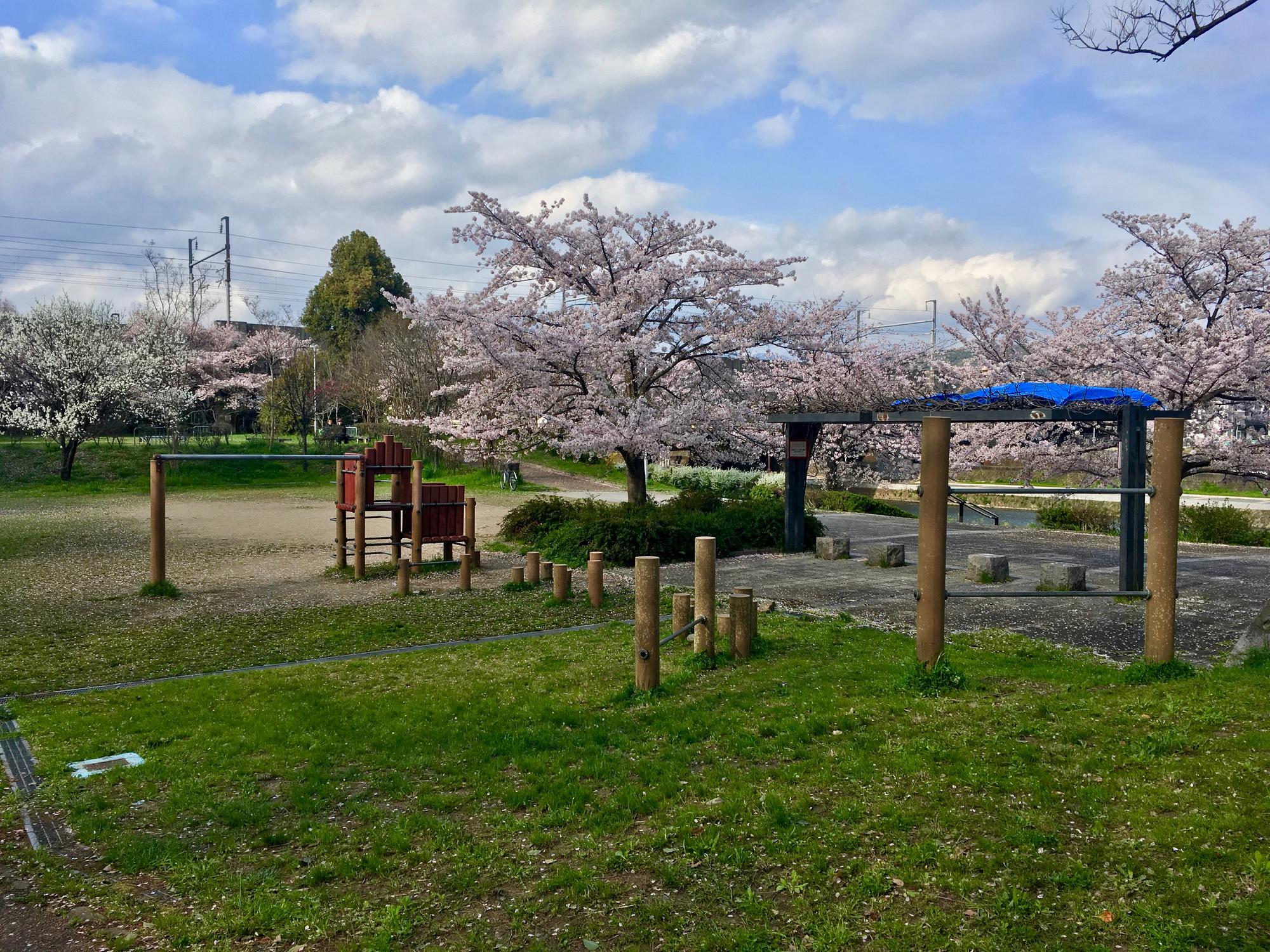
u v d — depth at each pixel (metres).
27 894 4.00
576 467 42.03
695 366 19.06
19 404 33.38
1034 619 9.63
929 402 13.50
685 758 5.32
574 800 4.74
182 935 3.59
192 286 50.62
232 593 12.66
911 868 3.74
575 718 6.25
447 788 5.11
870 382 19.92
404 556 16.41
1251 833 3.73
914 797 4.46
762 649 8.12
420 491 14.66
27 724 6.48
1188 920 3.21
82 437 33.00
